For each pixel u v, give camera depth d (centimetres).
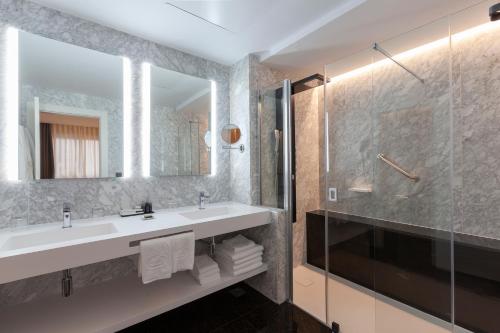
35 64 151
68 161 161
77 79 166
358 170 191
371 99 182
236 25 179
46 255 106
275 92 213
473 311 152
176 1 151
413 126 167
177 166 211
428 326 157
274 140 215
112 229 152
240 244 197
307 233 276
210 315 178
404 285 174
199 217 201
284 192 204
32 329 124
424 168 163
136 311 140
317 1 153
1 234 131
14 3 145
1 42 141
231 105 246
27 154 148
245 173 229
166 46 207
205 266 179
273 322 170
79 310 141
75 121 165
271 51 215
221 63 242
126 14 164
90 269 169
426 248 163
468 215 176
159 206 201
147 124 196
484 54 167
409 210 171
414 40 155
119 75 182
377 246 188
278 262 195
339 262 197
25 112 148
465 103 176
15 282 145
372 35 183
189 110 219
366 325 165
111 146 178
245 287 219
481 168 170
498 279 143
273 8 159
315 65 237
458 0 141
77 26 166
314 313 181
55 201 158
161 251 137
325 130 194
